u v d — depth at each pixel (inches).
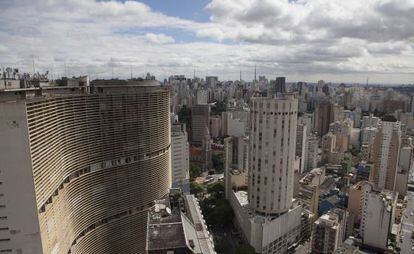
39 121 3447.3
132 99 5260.8
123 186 5388.8
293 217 7017.7
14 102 3041.3
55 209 3887.8
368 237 6707.7
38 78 5408.5
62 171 4116.6
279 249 6742.1
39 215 3415.4
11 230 3272.6
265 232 6259.8
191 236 3720.5
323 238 6373.0
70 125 4311.0
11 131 3078.2
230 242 7170.3
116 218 5383.9
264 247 6318.9
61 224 4055.1
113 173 5201.8
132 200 5570.9
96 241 5054.1
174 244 3043.8
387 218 6441.9
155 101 5728.3
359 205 7864.2
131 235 5639.8
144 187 5757.9
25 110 3090.6
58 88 4586.6
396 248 6451.8
